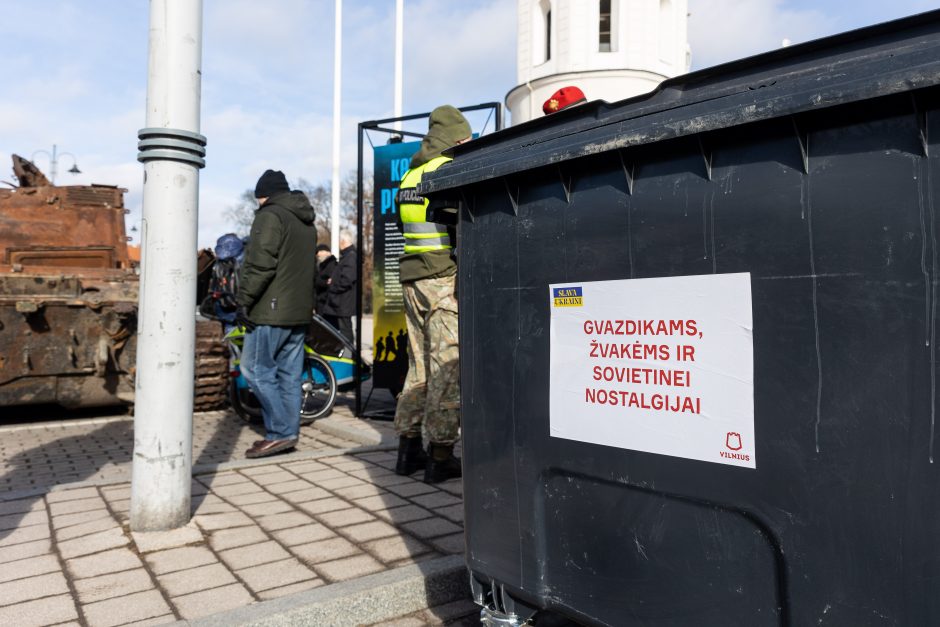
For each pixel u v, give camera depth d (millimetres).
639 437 1820
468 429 2266
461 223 2266
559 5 37750
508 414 2137
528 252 2068
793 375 1542
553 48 38219
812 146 1507
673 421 1751
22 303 6684
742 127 1605
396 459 5160
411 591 2795
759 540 1616
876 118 1417
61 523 3650
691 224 1704
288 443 5379
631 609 1861
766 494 1590
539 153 1976
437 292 4320
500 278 2150
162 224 3496
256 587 2846
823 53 1515
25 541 3402
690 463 1720
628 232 1829
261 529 3535
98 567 3074
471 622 2721
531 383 2072
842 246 1469
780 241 1557
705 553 1709
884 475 1421
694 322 1704
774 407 1572
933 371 1356
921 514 1377
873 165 1425
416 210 4367
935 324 1352
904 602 1401
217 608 2660
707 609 1712
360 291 7270
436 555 3172
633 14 37125
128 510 3834
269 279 5234
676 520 1760
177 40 3492
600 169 1883
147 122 3500
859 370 1450
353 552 3211
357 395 7164
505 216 2131
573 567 1993
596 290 1902
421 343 4621
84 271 8555
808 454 1523
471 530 2275
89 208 9273
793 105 1473
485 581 2246
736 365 1631
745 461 1621
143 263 3529
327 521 3654
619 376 1856
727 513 1665
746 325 1612
